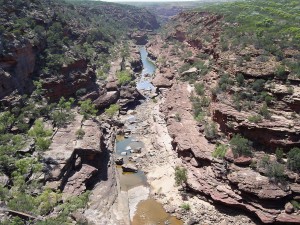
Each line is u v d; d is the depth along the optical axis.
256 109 54.31
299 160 45.66
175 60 121.31
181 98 80.06
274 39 70.50
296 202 43.88
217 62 75.69
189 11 164.50
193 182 51.59
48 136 59.59
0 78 63.19
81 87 85.50
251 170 48.16
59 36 94.69
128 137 73.31
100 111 84.94
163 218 47.72
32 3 95.56
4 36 70.12
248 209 45.06
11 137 55.38
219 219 46.19
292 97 51.84
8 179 46.69
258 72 59.22
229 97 59.88
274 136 49.22
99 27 158.62
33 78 75.50
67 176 51.81
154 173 58.56
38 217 40.16
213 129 57.38
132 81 103.31
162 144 67.00
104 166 59.44
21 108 64.75
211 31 112.81
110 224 45.31
